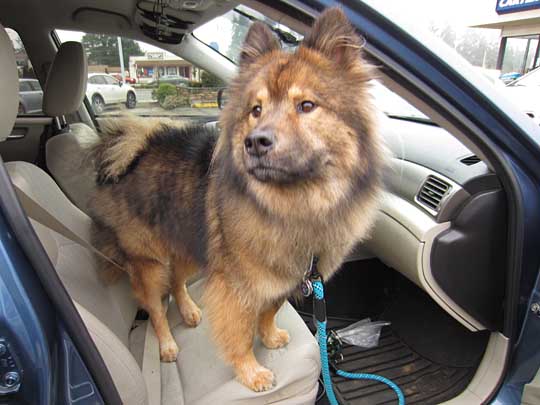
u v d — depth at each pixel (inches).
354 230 62.8
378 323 98.9
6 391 33.6
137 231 78.6
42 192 65.4
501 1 539.2
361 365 88.0
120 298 75.7
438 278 72.4
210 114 122.9
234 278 63.5
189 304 84.4
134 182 78.7
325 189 58.4
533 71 297.1
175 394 64.4
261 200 57.9
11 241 33.5
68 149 101.1
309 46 58.8
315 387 63.1
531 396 63.0
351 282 102.7
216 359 69.6
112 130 83.0
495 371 70.1
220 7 95.3
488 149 58.8
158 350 74.1
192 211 72.0
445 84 52.9
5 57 46.1
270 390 59.4
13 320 32.8
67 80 100.5
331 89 56.9
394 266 87.4
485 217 68.4
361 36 50.8
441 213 71.6
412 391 80.4
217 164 66.5
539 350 61.6
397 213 77.4
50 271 35.2
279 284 62.1
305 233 59.4
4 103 45.6
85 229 77.5
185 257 77.2
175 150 77.4
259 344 70.6
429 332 89.5
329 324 101.0
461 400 71.5
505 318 67.6
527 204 60.9
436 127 94.1
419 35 50.7
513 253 63.2
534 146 58.3
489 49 560.1
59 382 35.0
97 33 117.3
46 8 107.9
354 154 59.1
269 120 54.7
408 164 81.4
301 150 54.5
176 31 108.5
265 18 69.2
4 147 110.0
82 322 37.7
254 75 61.6
